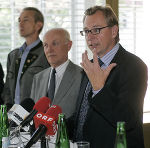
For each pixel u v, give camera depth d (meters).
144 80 2.22
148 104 4.45
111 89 2.17
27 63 3.87
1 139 2.14
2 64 4.44
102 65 2.42
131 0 4.47
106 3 4.27
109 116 2.06
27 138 2.35
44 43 3.19
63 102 2.95
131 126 2.05
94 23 2.38
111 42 2.42
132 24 4.48
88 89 2.44
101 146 2.22
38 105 2.35
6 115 2.25
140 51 4.50
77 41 4.48
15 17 4.47
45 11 4.49
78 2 4.49
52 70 3.15
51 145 2.17
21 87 3.81
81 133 2.40
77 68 3.13
